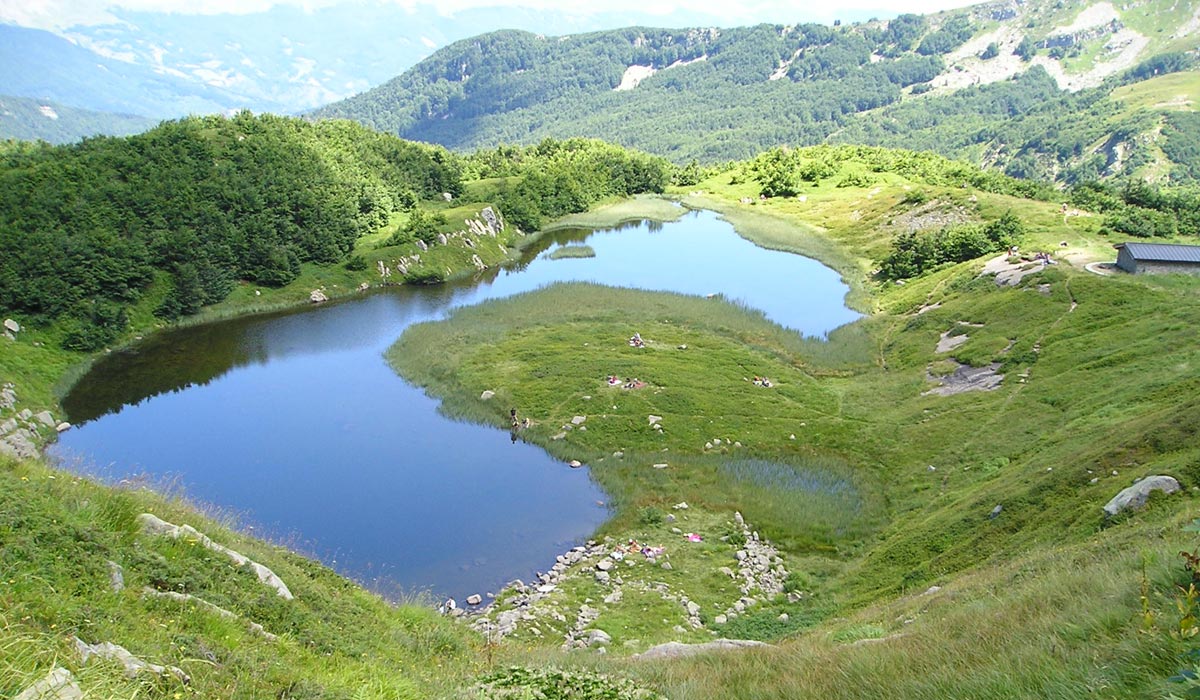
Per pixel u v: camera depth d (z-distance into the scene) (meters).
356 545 40.19
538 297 85.25
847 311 83.25
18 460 18.91
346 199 112.00
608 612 32.50
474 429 54.94
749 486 45.19
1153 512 24.23
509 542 40.59
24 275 73.00
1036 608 15.36
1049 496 31.44
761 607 33.44
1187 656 8.98
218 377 67.44
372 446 52.56
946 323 67.12
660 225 137.75
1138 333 50.97
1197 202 101.00
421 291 99.19
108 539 15.32
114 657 10.52
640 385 58.94
